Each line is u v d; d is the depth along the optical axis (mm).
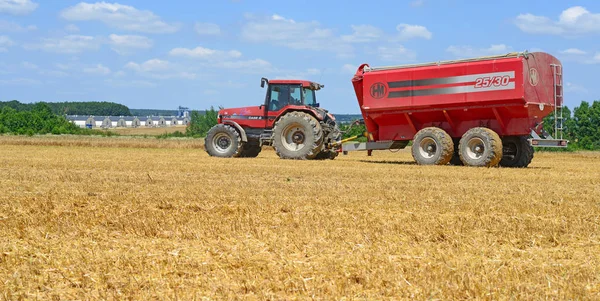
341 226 8203
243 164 19078
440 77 19922
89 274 5832
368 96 21094
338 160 22141
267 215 9117
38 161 19875
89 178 14422
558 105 20219
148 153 26891
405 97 20500
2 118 76375
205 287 5465
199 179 14461
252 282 5562
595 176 16219
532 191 12484
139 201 10594
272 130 22750
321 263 6234
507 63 18891
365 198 11109
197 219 8641
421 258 6465
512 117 19453
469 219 8766
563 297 5133
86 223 8461
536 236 7598
